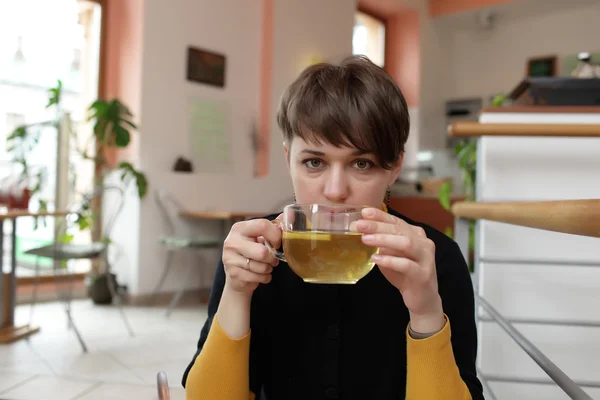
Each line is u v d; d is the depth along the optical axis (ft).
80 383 7.67
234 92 16.78
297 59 18.02
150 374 8.14
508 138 4.82
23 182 11.08
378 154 2.19
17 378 7.84
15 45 13.98
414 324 2.08
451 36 25.16
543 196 4.80
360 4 22.67
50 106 12.96
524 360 4.80
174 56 15.10
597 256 4.78
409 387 2.08
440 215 18.88
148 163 14.47
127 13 14.76
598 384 4.51
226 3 16.47
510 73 23.58
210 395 2.27
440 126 24.64
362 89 2.18
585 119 4.78
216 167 16.16
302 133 2.20
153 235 14.21
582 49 21.80
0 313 10.34
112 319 12.04
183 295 14.88
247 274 2.12
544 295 4.84
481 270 4.90
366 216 1.87
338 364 2.56
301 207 1.89
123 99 14.76
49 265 14.40
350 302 2.58
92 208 14.53
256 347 2.70
